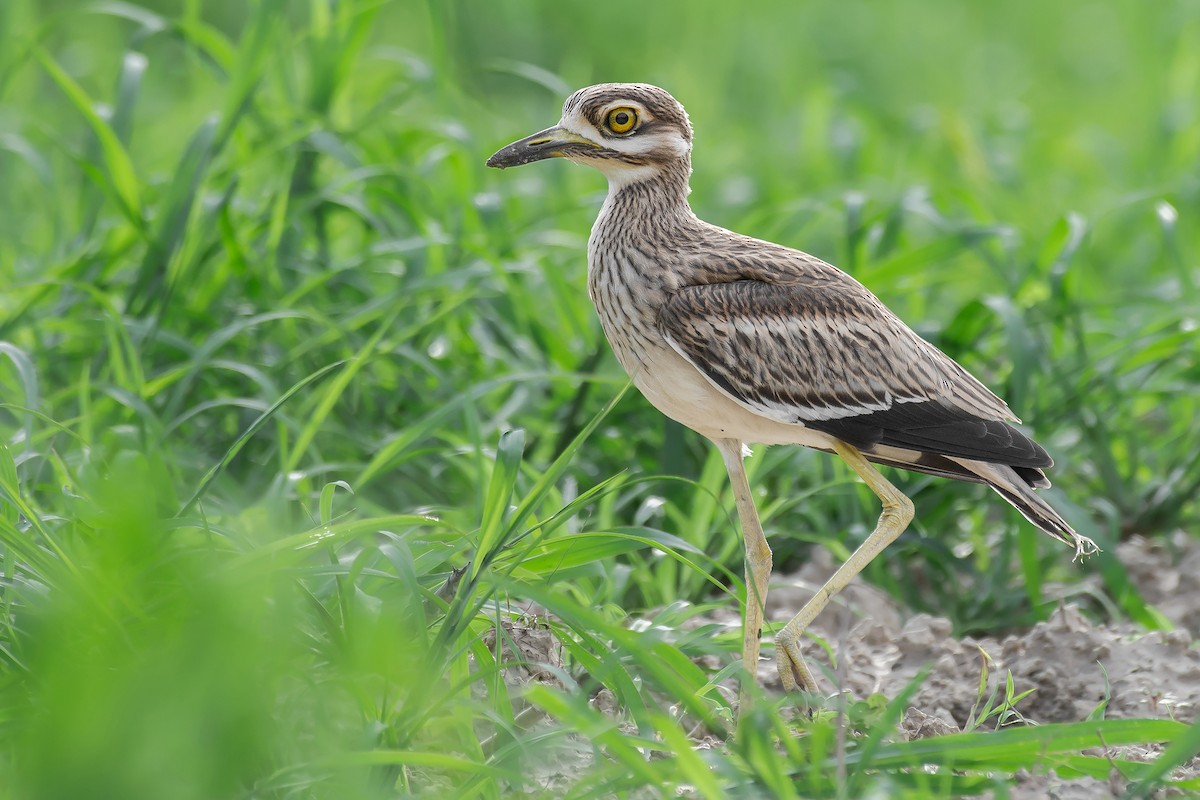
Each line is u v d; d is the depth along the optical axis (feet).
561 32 78.23
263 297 39.55
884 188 53.06
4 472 25.23
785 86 71.51
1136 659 28.48
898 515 28.48
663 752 23.67
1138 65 75.15
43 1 70.74
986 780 21.45
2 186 51.11
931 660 29.35
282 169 42.52
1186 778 23.79
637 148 29.50
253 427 25.86
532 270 39.27
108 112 42.78
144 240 37.78
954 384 29.60
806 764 20.95
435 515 32.94
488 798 20.90
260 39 38.99
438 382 37.50
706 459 36.88
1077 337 39.14
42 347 37.42
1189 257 51.90
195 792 17.07
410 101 56.54
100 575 20.92
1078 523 33.22
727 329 28.12
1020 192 54.24
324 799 20.24
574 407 36.94
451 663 23.04
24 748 19.31
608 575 29.76
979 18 88.84
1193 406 40.98
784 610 32.50
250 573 21.30
